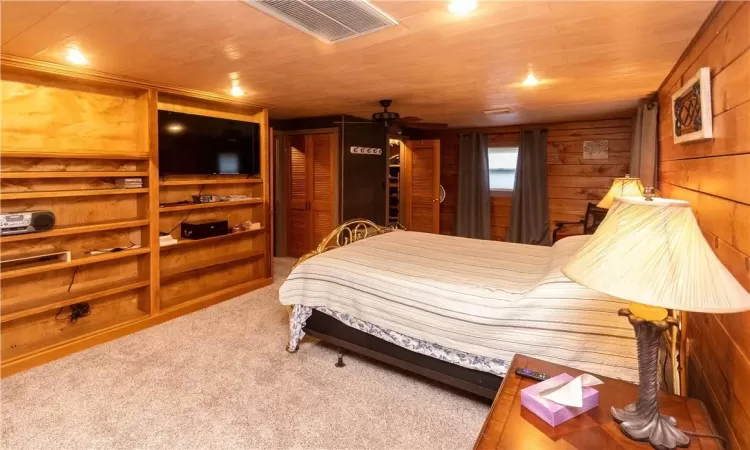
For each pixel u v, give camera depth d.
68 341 2.99
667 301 0.99
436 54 2.54
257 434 2.11
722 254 1.51
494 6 1.80
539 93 3.84
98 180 3.38
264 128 4.62
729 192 1.43
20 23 2.02
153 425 2.17
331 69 2.91
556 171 6.29
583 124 6.01
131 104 3.52
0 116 2.80
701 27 2.01
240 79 3.26
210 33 2.16
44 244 3.09
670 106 3.01
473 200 6.88
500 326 2.10
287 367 2.82
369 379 2.67
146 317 3.51
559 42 2.29
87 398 2.41
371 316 2.57
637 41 2.26
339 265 2.81
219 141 4.12
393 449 2.00
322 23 2.00
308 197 5.86
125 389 2.51
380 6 1.81
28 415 2.24
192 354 3.00
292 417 2.25
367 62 2.72
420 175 6.65
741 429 1.20
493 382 2.18
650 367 1.18
